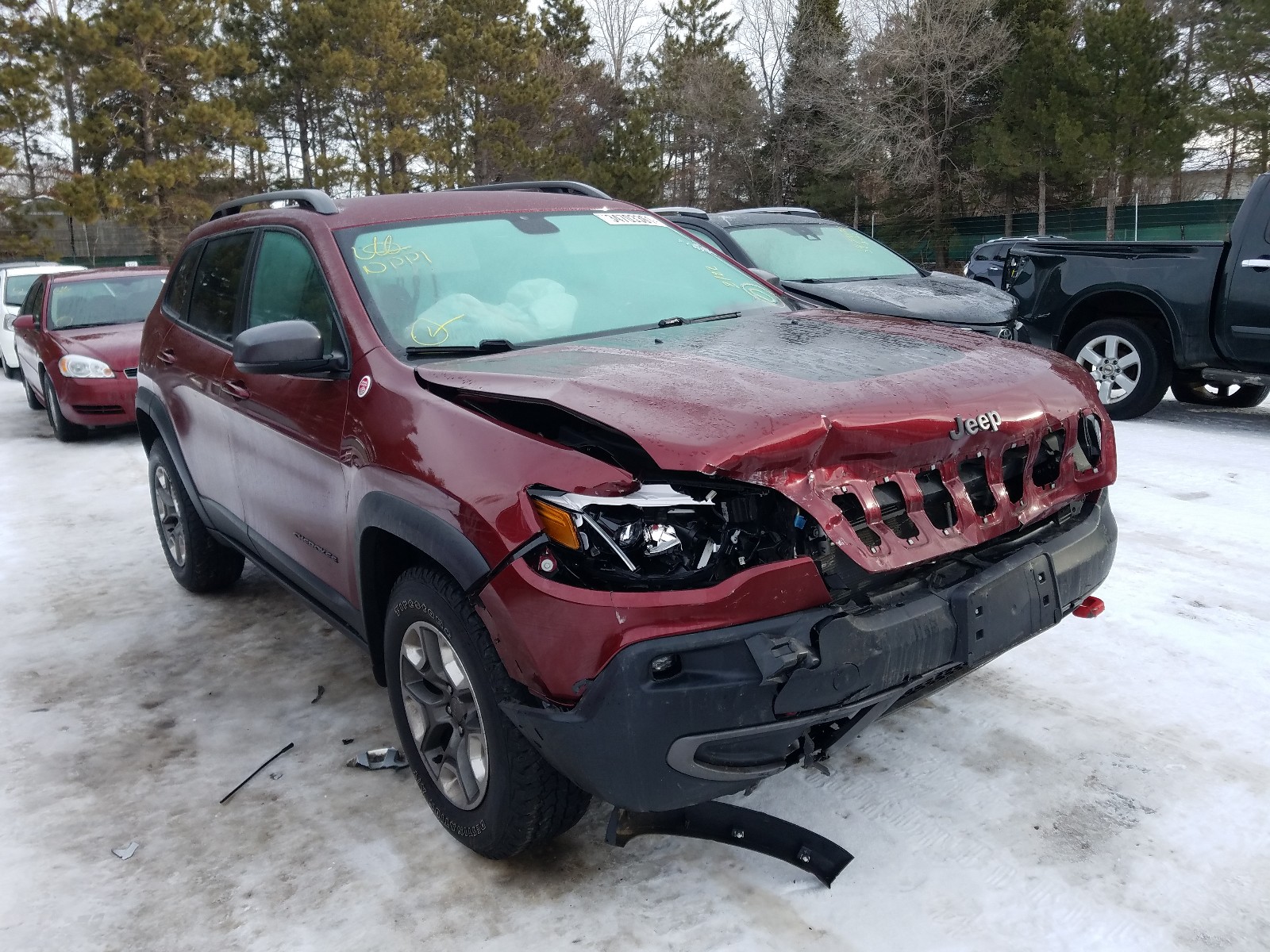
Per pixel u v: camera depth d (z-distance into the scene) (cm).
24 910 274
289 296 368
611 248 389
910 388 256
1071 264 838
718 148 4809
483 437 257
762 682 223
